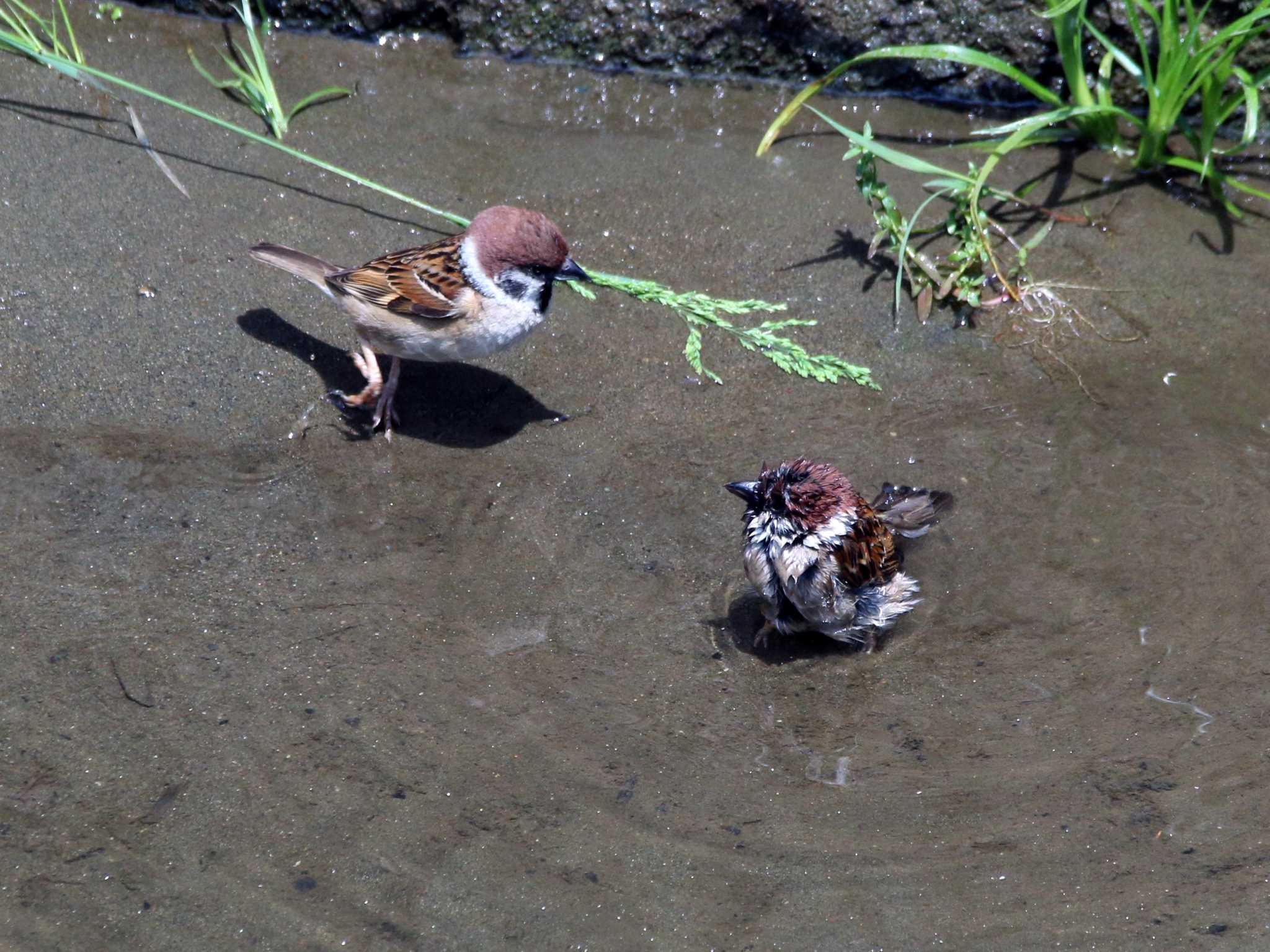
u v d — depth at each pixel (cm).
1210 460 577
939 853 413
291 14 805
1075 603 512
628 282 645
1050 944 384
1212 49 692
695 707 464
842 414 604
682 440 586
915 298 667
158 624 472
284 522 525
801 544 474
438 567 512
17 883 379
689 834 415
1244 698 470
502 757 436
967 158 759
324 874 393
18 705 433
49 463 535
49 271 620
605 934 383
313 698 450
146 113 727
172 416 568
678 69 801
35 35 767
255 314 623
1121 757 448
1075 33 734
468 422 588
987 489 562
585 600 504
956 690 477
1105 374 629
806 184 736
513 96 784
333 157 721
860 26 783
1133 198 734
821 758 448
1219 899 398
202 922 376
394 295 541
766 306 640
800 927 388
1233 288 679
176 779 416
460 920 384
